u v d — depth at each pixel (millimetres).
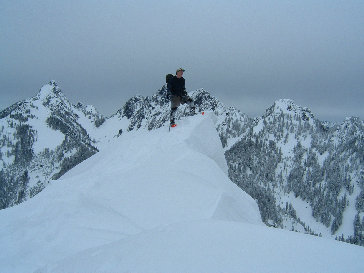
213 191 10383
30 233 8211
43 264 6875
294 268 4574
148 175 11492
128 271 5070
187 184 10812
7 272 6625
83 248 7457
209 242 5637
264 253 5074
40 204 10047
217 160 17391
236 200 11094
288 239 5637
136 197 10008
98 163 16375
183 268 4859
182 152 13750
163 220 8773
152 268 5004
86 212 9227
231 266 4746
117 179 11438
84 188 10906
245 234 5961
